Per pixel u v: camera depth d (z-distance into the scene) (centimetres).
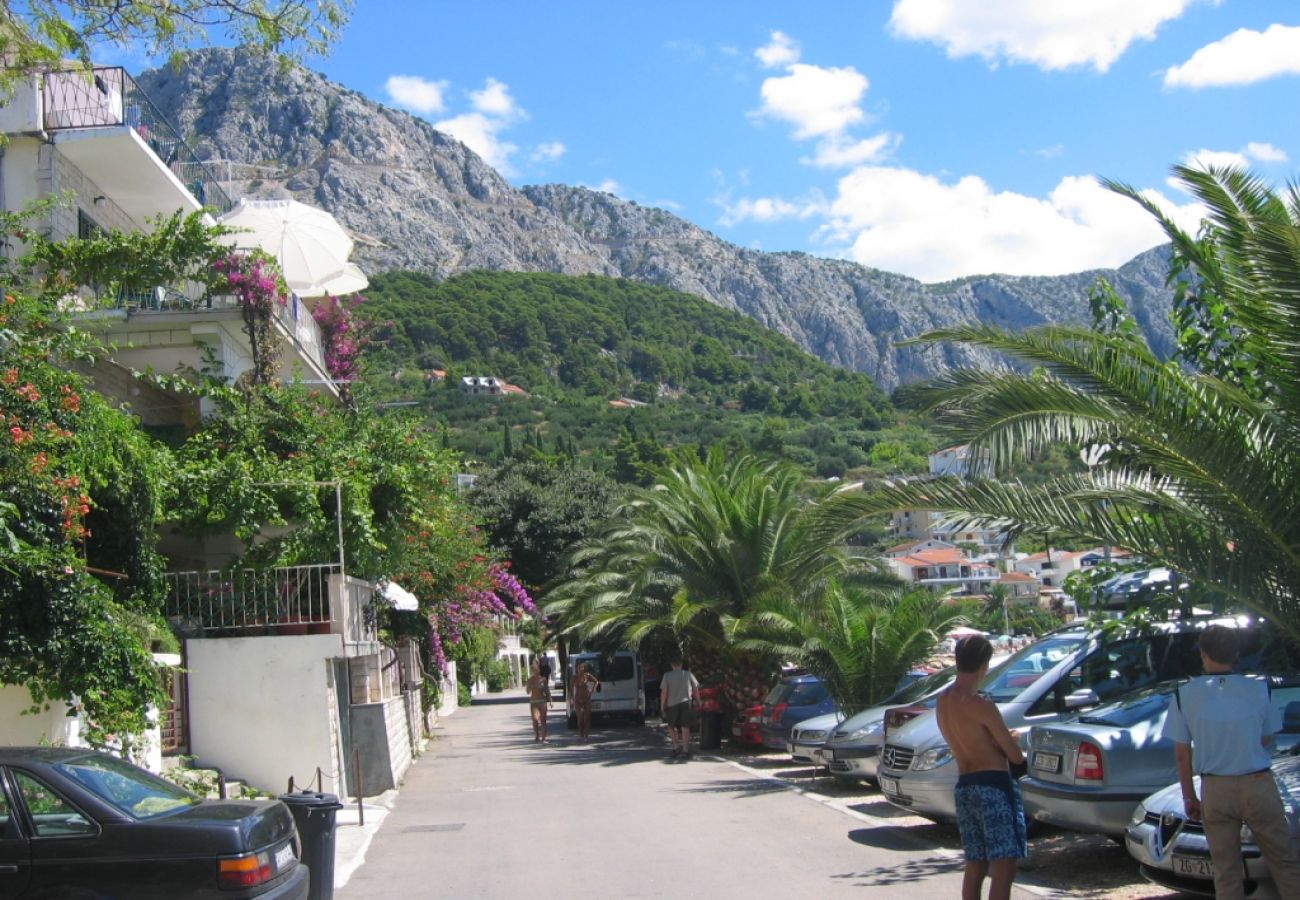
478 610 2872
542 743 2655
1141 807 774
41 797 694
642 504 2902
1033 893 824
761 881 920
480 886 969
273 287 1831
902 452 10138
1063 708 1093
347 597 1571
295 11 1098
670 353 17188
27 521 1020
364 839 1265
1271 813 640
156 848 682
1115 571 1123
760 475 2405
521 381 14825
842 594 1877
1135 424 877
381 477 1822
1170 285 1180
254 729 1448
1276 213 908
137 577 1289
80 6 1058
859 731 1411
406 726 2227
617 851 1103
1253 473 866
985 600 2127
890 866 955
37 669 1002
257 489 1596
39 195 1831
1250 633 888
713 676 2589
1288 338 891
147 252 1758
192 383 1822
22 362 1123
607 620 2623
